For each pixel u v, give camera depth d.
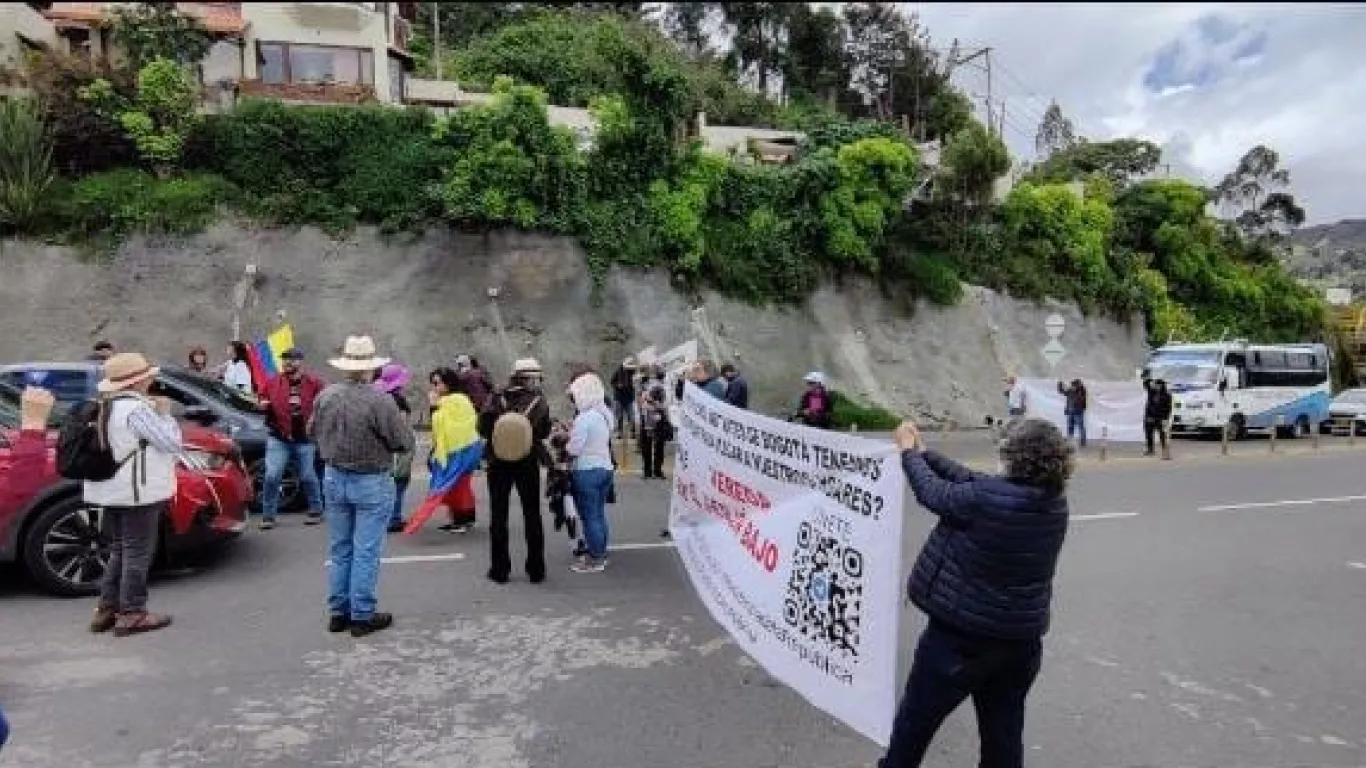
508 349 22.53
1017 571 3.46
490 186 22.66
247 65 27.72
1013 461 3.52
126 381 6.05
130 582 6.15
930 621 3.69
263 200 21.47
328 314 21.34
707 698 5.23
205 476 7.57
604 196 24.56
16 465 6.87
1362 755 4.73
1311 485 14.55
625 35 39.25
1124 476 15.26
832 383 26.45
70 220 20.02
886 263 29.16
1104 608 7.32
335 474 6.14
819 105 50.69
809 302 27.23
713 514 6.17
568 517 8.41
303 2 28.02
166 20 23.41
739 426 5.62
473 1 47.97
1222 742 4.86
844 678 4.43
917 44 56.41
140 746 4.52
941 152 33.16
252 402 10.58
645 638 6.23
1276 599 7.70
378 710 5.00
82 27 26.20
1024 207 34.12
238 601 6.91
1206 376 25.97
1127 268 37.59
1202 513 11.68
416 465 14.53
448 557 8.34
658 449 13.47
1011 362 30.78
